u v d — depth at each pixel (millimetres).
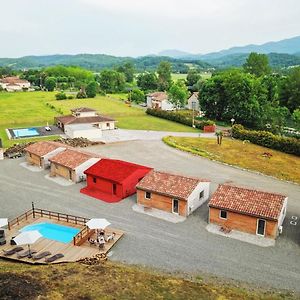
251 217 38594
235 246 36500
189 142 81688
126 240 37500
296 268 32812
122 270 31703
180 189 43781
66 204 46844
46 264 32781
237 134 87125
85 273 30688
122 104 149625
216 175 59312
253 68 170250
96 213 44094
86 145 77750
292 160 69625
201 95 121438
